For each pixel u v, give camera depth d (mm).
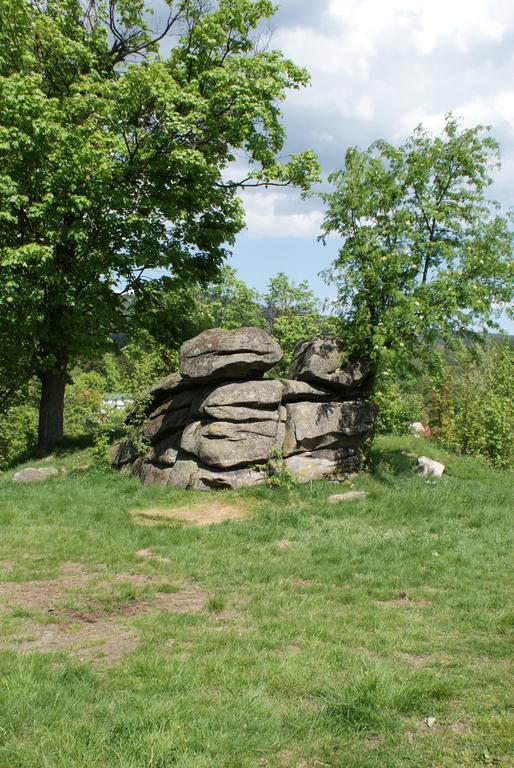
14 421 31016
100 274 19688
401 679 5305
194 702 4984
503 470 18594
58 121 17719
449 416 22297
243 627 6910
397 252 14445
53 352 20969
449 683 5312
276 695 5180
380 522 12203
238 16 19891
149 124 19703
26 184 18188
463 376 22562
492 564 9555
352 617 7234
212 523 12188
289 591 8320
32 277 18578
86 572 9086
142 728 4535
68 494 14461
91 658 5938
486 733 4531
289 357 24109
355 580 8797
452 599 7953
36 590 8195
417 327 14281
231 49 20688
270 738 4461
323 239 15703
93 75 18922
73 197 17234
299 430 14711
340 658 5922
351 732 4582
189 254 21703
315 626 6855
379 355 14773
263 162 21000
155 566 9367
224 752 4262
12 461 22078
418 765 4160
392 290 14383
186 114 19359
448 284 14523
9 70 18438
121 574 9008
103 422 18812
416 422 25016
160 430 16359
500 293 14969
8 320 18656
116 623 6996
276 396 14891
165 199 20453
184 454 15352
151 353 23281
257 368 15016
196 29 19641
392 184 15195
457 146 15227
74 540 10641
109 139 17672
